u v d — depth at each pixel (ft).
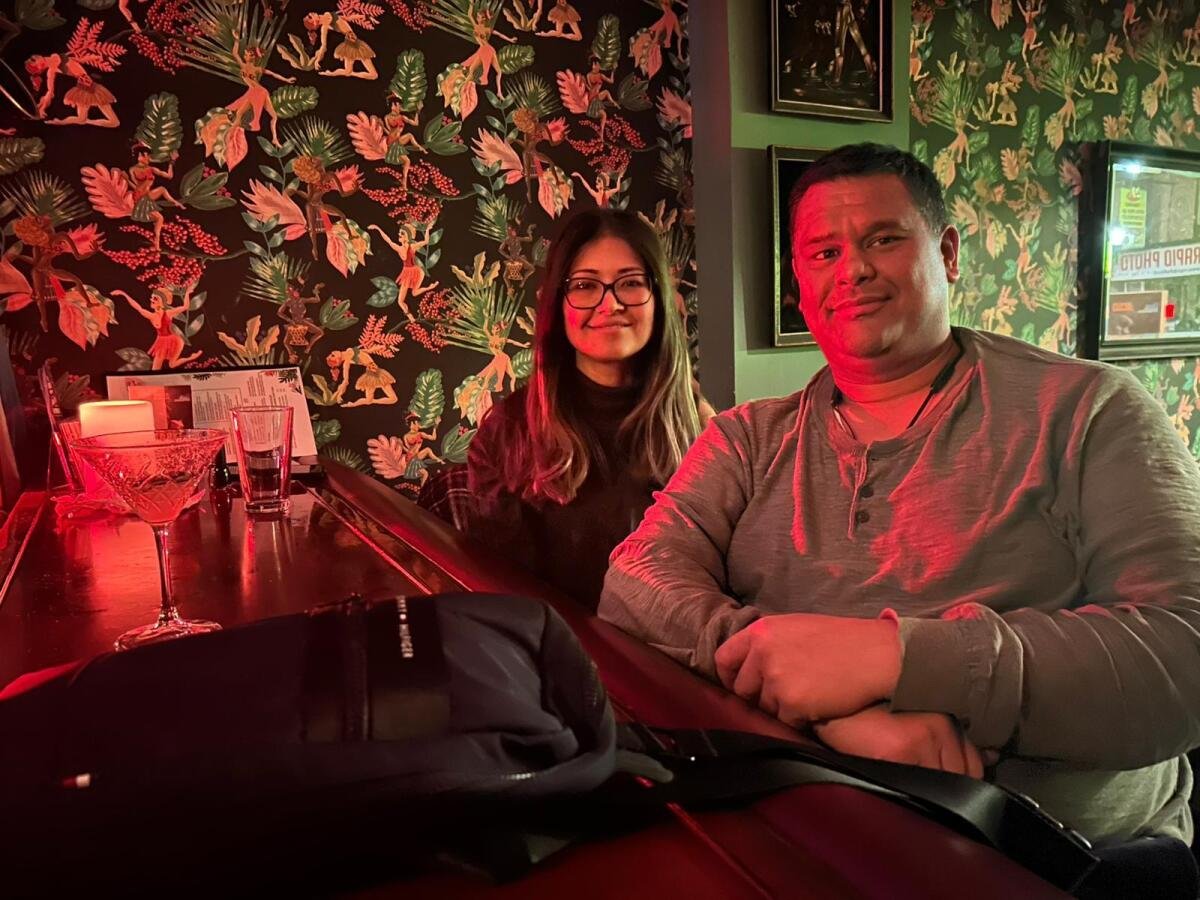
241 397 6.58
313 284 7.09
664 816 1.39
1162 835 2.85
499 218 7.84
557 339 5.41
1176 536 2.67
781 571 3.49
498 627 1.44
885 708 2.33
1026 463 3.06
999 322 10.79
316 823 1.11
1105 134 11.49
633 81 8.37
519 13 7.75
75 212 6.18
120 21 6.20
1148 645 2.36
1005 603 3.00
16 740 1.12
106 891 1.06
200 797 1.07
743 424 3.85
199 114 6.53
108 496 4.27
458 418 7.86
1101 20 11.27
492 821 1.24
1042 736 2.32
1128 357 11.74
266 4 6.70
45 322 6.15
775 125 8.35
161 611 2.54
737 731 1.69
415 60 7.33
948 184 10.18
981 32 10.25
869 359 3.33
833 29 8.38
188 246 6.58
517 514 5.40
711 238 8.52
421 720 1.20
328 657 1.27
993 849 1.29
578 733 1.37
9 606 2.78
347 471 5.90
